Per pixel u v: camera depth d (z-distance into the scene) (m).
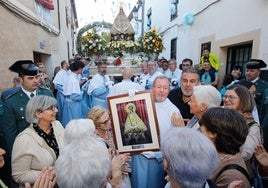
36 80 2.27
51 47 7.18
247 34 4.06
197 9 6.11
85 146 0.89
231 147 1.10
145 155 1.67
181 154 0.80
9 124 2.06
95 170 0.82
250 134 1.44
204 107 1.51
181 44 7.42
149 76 4.91
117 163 1.31
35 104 1.53
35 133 1.51
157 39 5.56
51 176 1.07
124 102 1.60
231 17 4.57
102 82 4.04
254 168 1.49
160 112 1.79
